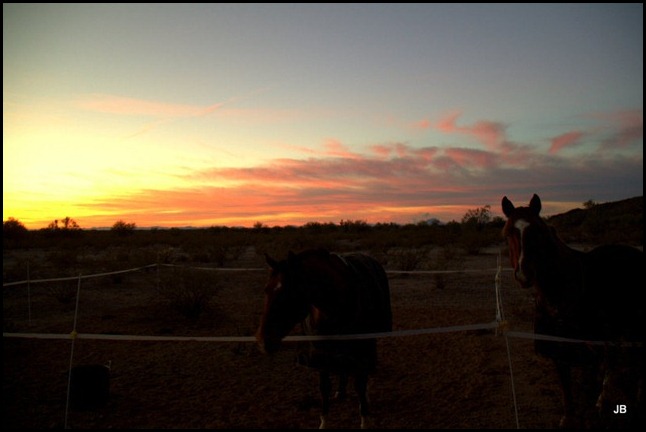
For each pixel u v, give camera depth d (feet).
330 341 15.03
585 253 16.83
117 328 33.81
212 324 35.06
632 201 144.97
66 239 141.28
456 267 64.13
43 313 39.40
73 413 19.19
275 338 14.07
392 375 23.35
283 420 18.22
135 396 21.04
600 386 17.66
